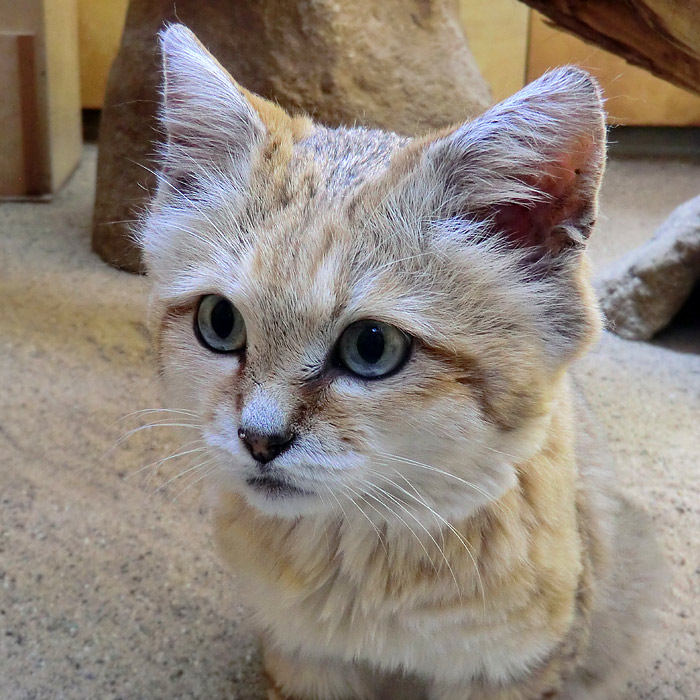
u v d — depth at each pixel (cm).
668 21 33
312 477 19
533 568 22
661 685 28
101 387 45
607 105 22
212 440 20
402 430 19
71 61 82
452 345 19
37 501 36
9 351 48
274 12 54
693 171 82
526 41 62
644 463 41
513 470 21
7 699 27
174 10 56
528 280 20
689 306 59
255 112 22
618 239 67
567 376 26
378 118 57
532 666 23
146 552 33
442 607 22
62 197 77
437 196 20
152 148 57
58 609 30
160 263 22
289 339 19
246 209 21
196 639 30
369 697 27
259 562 23
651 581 29
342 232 19
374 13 56
